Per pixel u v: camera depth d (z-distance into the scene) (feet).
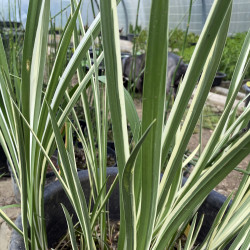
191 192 0.89
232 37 10.09
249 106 1.21
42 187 1.34
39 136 1.15
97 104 1.53
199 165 1.06
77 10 0.97
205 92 0.75
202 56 0.65
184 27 10.50
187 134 0.82
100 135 1.56
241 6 9.72
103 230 1.74
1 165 3.74
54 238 2.03
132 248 0.91
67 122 1.69
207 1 9.13
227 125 1.53
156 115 0.67
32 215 1.25
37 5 0.90
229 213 1.40
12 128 1.22
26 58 0.96
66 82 1.07
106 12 0.64
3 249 2.66
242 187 1.39
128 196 0.72
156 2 0.54
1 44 1.05
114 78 0.70
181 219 0.95
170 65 6.93
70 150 1.58
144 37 7.86
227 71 9.25
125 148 0.79
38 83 1.07
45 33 1.00
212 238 1.42
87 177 2.18
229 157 0.77
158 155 0.74
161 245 1.03
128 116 1.22
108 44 0.67
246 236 1.09
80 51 1.06
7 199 3.37
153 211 0.87
